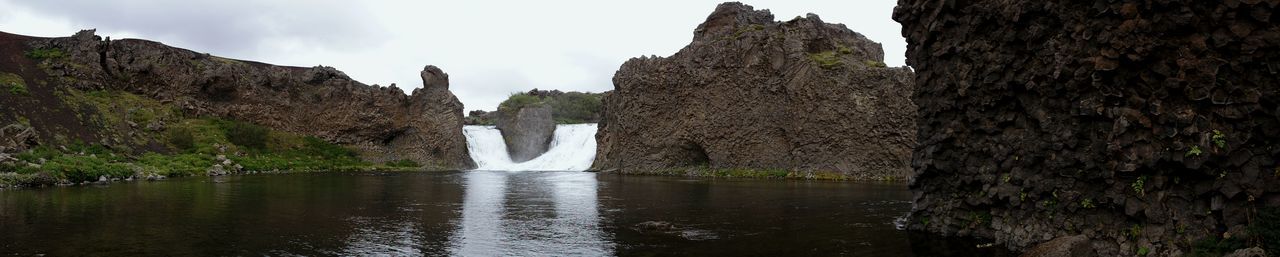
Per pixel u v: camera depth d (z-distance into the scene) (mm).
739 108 61969
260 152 69750
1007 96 16125
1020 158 16078
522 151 96438
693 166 66000
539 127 98938
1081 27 13836
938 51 18094
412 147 84562
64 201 27609
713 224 22531
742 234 20156
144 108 67188
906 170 52375
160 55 74062
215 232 19719
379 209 26859
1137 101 13164
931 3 18016
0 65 60906
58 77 63625
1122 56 13141
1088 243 13938
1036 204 15570
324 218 23531
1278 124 11617
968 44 16938
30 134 46188
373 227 21375
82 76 66000
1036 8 14859
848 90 54969
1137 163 13203
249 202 28828
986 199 17078
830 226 21875
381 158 81438
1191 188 12820
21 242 17438
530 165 91625
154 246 17156
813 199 32812
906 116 53062
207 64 79500
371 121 82688
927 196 19766
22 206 25406
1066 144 14633
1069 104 14562
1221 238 12227
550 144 99250
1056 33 14672
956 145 18094
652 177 58656
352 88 83312
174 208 25703
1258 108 11688
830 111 55500
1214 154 12039
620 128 73125
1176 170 12891
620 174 65688
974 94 17031
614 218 24266
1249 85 11898
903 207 28438
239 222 22016
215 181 43844
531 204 29703
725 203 30484
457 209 27172
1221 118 12156
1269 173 11727
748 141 61188
